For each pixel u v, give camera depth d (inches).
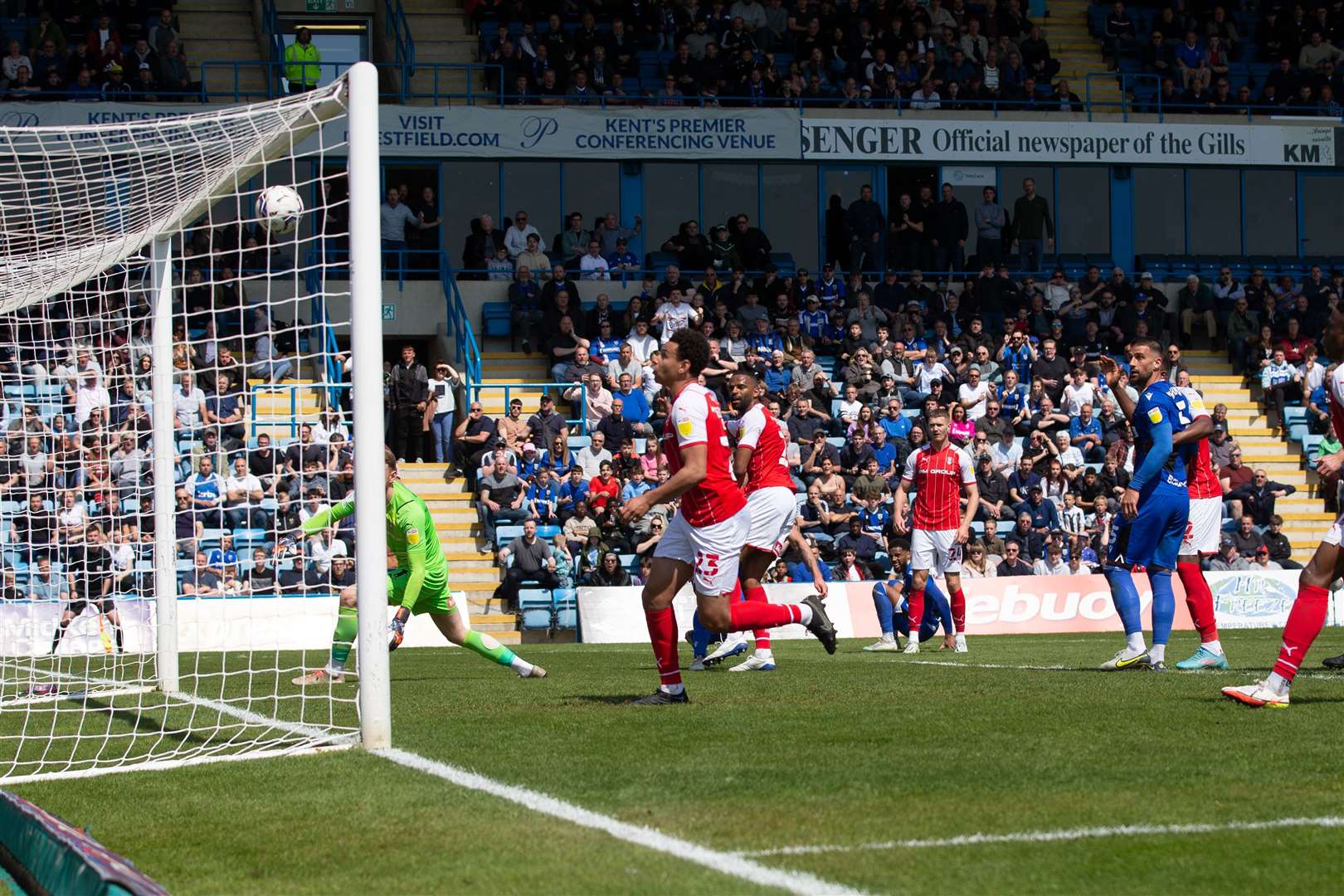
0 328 656.4
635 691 427.2
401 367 1064.8
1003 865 190.9
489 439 1050.1
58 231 456.1
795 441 1062.4
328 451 462.6
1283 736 299.9
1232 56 1542.8
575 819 225.5
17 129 384.5
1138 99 1480.1
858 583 905.5
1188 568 476.4
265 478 815.7
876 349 1181.1
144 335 602.2
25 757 344.8
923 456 652.7
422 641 840.9
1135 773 255.9
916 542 653.3
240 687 509.4
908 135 1370.6
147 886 159.2
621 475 999.0
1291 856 195.8
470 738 322.3
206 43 1381.6
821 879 183.9
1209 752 278.7
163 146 400.2
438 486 1050.1
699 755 283.9
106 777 297.9
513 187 1327.5
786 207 1373.0
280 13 1427.2
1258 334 1325.0
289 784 273.1
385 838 218.8
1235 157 1422.2
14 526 710.5
